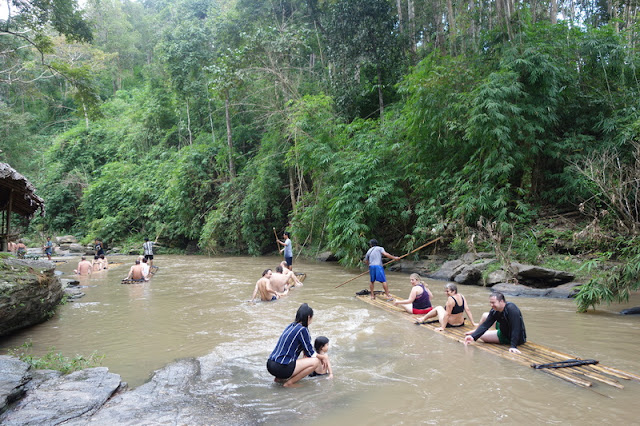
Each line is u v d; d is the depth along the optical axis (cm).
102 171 3005
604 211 930
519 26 1221
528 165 1195
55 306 831
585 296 708
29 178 3041
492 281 979
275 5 2388
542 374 436
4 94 3359
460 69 1228
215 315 753
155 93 2923
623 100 1193
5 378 383
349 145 1539
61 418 332
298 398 388
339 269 1411
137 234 2578
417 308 723
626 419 329
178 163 2377
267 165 1909
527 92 1176
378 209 1312
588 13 1803
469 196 1156
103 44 4538
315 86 1994
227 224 2080
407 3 1955
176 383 428
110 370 484
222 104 2384
